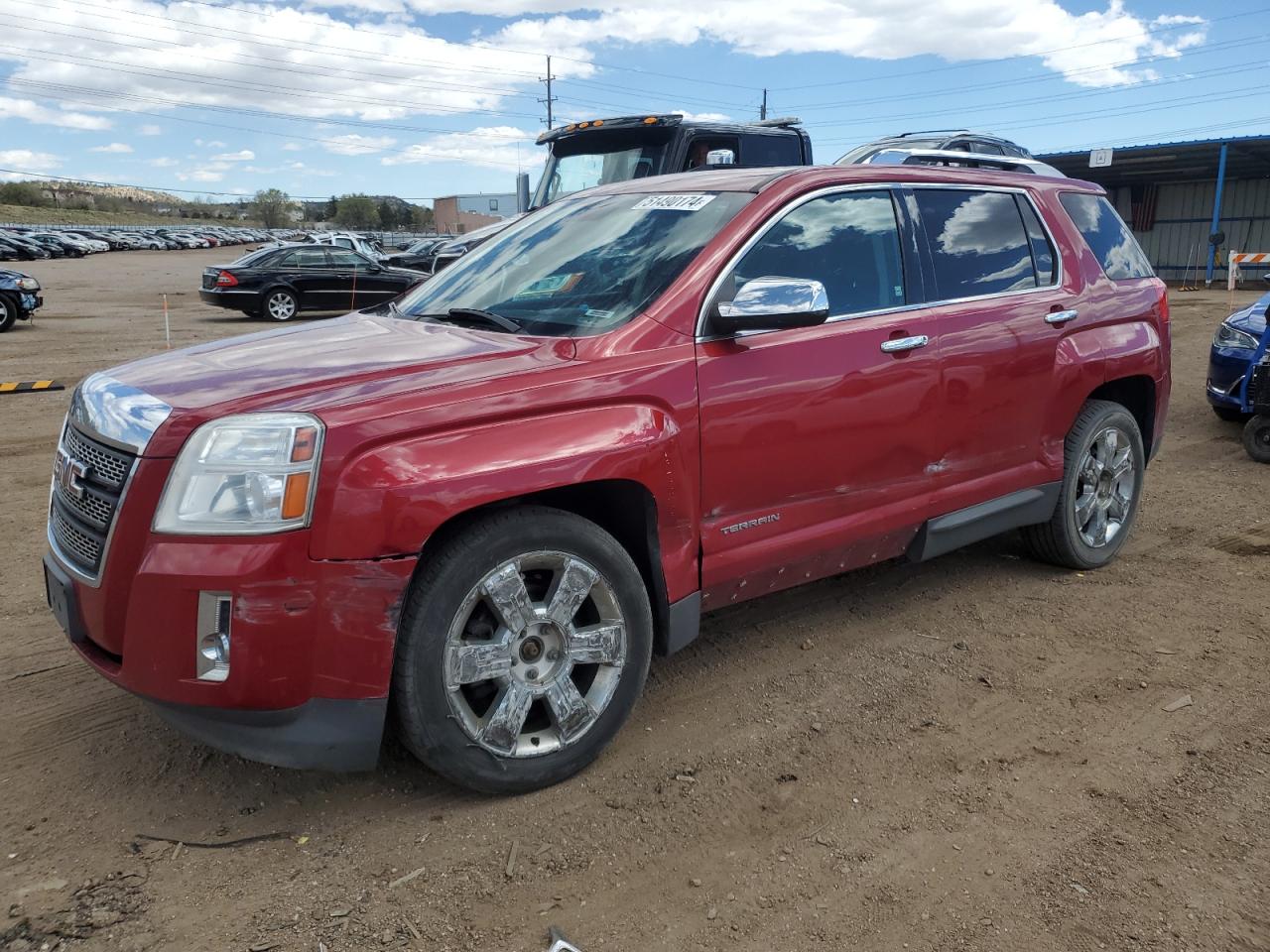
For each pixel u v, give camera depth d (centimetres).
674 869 276
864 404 380
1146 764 329
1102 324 487
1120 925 253
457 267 431
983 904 261
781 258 366
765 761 331
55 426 888
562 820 298
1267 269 3188
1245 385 780
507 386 294
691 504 335
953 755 335
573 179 1106
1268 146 2717
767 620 450
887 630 438
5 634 429
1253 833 291
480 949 245
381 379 289
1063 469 478
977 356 421
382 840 287
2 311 1730
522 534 293
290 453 261
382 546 268
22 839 286
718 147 1053
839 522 383
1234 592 480
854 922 255
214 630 263
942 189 436
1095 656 410
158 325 1895
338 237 2856
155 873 271
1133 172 3231
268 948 244
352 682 272
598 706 318
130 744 338
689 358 331
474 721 297
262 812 301
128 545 269
